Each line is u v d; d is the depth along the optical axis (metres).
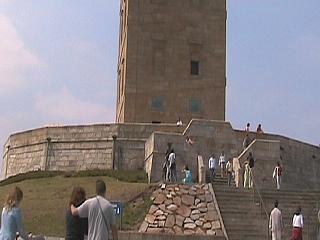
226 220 33.75
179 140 44.53
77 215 13.66
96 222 13.37
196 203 35.91
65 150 50.81
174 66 58.16
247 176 40.69
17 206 14.95
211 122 47.66
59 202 38.31
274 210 28.25
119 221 32.19
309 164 54.28
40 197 40.19
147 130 49.53
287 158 51.56
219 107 58.16
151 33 58.31
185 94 57.88
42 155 51.69
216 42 59.34
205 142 47.06
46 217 35.56
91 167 49.53
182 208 35.41
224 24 59.81
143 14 58.50
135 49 57.78
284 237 32.66
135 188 37.94
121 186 39.19
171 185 37.72
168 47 58.41
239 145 48.31
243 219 33.94
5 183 48.09
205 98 58.09
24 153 53.75
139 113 56.78
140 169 48.53
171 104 57.47
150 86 57.41
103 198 13.70
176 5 59.16
